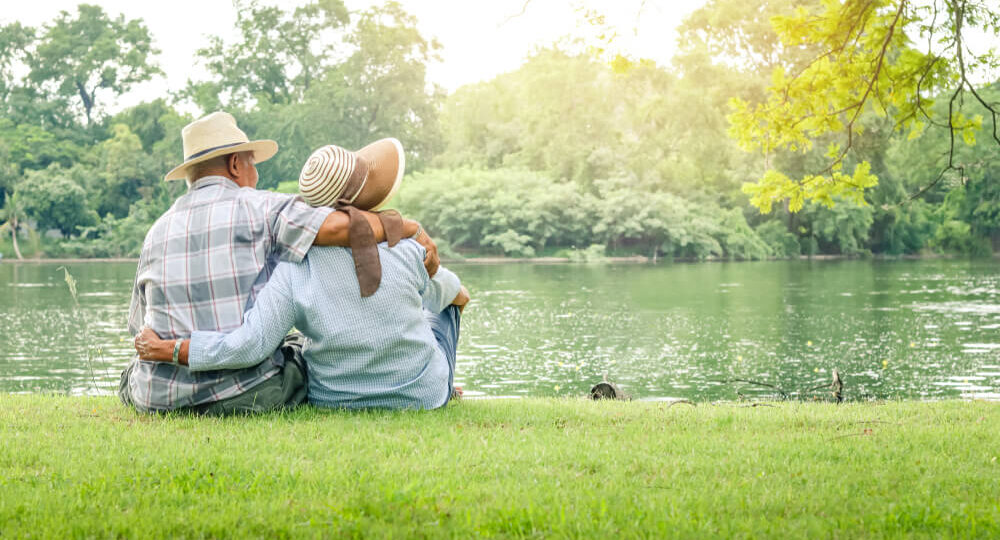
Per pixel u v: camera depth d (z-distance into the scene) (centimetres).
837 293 3184
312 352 473
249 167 491
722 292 3300
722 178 6738
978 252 6450
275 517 277
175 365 461
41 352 1814
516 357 1725
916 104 664
